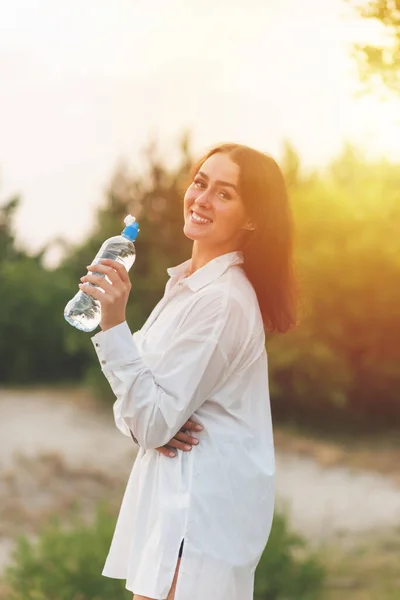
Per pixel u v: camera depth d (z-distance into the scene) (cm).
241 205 254
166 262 1407
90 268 242
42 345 1762
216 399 247
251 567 246
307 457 1073
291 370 1246
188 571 235
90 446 1121
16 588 494
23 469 922
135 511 256
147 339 255
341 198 1216
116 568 259
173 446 246
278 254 259
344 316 1209
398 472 991
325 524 767
